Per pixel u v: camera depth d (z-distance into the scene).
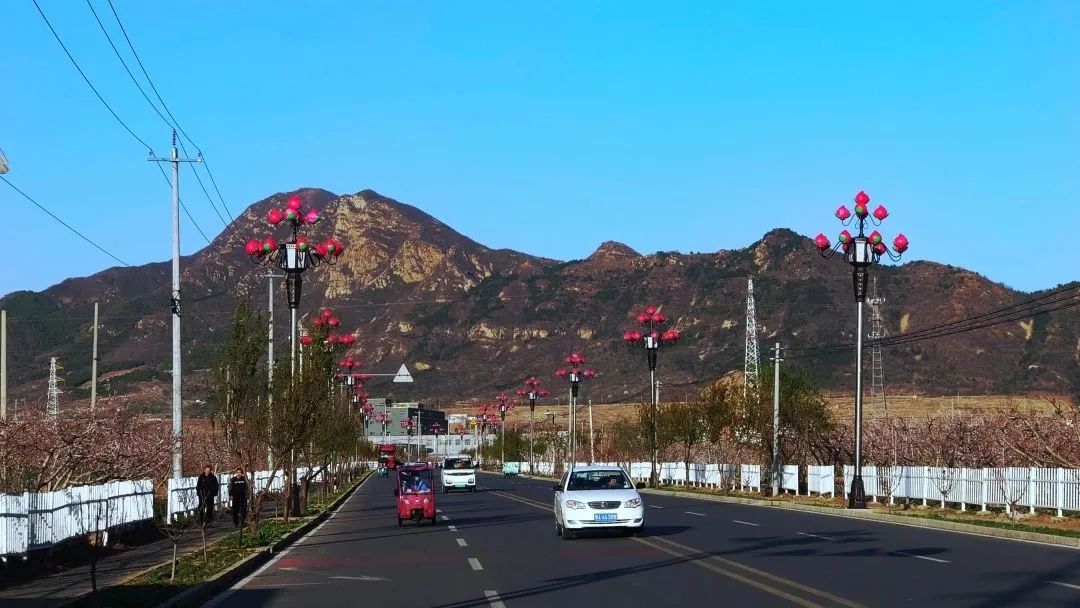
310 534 32.22
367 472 148.38
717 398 65.25
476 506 47.53
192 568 19.92
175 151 34.69
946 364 153.12
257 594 17.48
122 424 35.16
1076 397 106.94
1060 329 152.00
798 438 58.44
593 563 21.09
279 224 35.88
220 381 33.34
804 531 28.56
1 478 28.14
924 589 15.99
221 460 46.19
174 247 34.69
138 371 142.62
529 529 31.95
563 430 147.00
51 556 21.58
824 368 158.38
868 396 133.12
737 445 59.28
